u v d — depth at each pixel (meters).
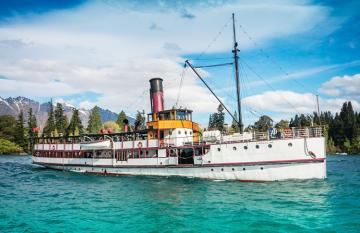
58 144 47.34
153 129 37.09
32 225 17.58
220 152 31.80
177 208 20.67
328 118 151.12
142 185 30.22
